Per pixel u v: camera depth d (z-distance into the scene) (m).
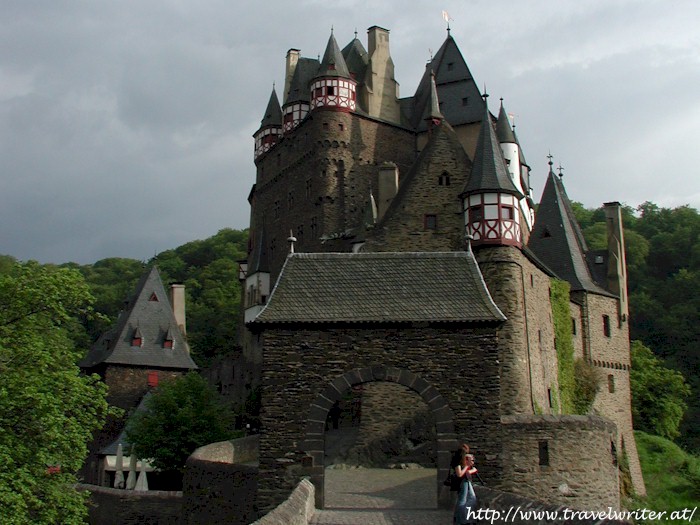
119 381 65.44
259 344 68.31
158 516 34.62
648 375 64.69
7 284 26.83
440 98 64.56
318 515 20.44
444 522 19.27
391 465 33.44
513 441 27.58
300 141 67.25
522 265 40.12
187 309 102.81
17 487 22.53
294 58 77.25
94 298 28.48
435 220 42.81
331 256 25.55
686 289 84.94
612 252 54.91
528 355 39.25
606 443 28.50
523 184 60.69
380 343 23.69
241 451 35.50
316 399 23.42
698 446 70.38
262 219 73.31
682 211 101.44
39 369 25.38
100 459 53.12
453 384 23.34
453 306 24.02
